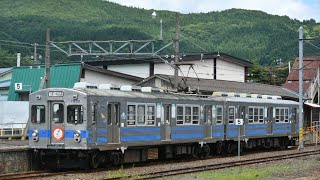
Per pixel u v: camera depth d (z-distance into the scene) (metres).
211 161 28.31
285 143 40.56
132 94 24.81
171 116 27.28
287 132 39.78
